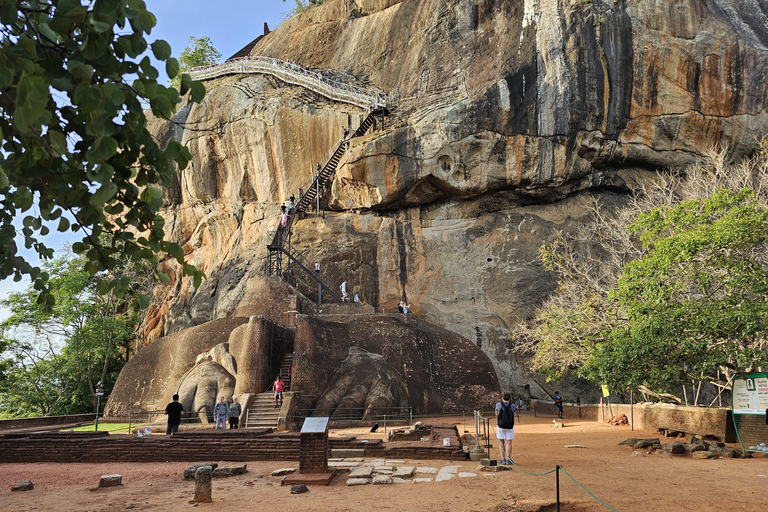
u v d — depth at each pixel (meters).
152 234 4.07
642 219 17.17
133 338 42.25
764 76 34.31
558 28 36.03
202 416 21.61
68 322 34.78
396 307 36.47
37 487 9.91
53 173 3.77
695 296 18.94
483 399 27.42
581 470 10.55
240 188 42.41
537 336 28.47
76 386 36.84
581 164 36.06
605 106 35.50
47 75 3.10
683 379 14.88
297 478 9.52
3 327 33.12
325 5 52.41
